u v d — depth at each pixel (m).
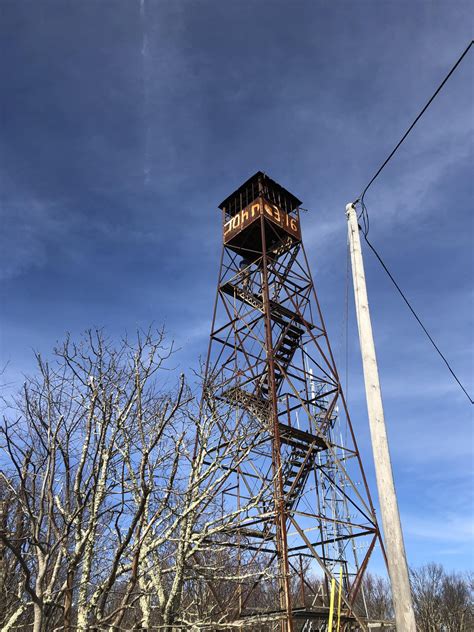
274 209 29.62
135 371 11.88
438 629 60.56
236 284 29.27
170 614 11.07
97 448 10.52
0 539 8.72
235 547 16.36
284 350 27.44
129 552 11.75
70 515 10.09
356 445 24.50
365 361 11.88
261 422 16.94
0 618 10.88
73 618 12.55
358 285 12.95
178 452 11.35
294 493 23.70
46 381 11.75
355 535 23.00
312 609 20.23
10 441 9.87
